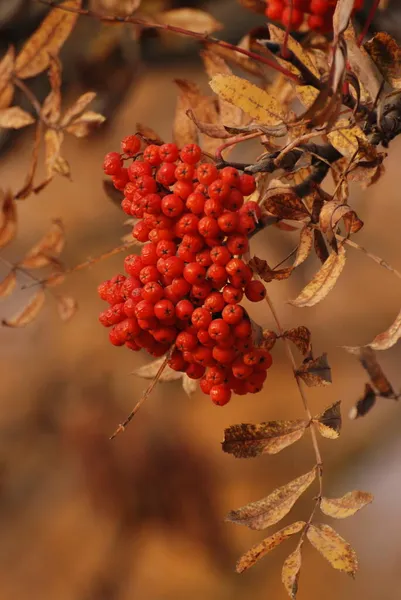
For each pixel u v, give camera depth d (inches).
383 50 45.9
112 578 100.0
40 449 100.4
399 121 46.8
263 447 46.2
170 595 97.9
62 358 95.9
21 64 50.0
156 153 45.3
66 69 58.8
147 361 96.7
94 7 53.0
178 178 45.0
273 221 46.2
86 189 93.9
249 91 46.6
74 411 97.8
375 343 45.9
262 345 45.7
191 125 48.7
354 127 46.3
